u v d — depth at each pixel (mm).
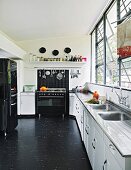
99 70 5953
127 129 2000
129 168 1302
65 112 6605
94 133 2568
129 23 2201
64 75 7000
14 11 3740
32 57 6953
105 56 4996
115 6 4191
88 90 6652
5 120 4688
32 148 3793
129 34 2199
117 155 1475
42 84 7020
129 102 2777
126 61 3539
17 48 5477
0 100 4680
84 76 7016
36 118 6473
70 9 4086
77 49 6996
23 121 6039
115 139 1648
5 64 4742
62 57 7000
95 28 6164
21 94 6590
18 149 3740
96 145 2418
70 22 5156
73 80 7016
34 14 4090
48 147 3846
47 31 5902
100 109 3480
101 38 5609
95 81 6352
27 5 3523
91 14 4730
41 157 3373
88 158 3236
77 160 3258
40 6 3670
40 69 6984
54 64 6977
